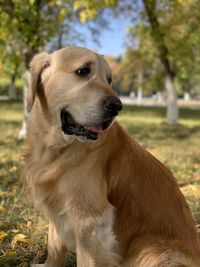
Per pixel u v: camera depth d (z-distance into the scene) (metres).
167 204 0.87
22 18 2.28
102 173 0.82
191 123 5.08
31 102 0.85
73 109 0.80
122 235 0.85
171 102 4.64
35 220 1.18
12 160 1.94
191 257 0.81
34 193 0.85
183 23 4.29
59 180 0.80
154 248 0.81
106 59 0.88
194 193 1.51
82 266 0.82
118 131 0.86
